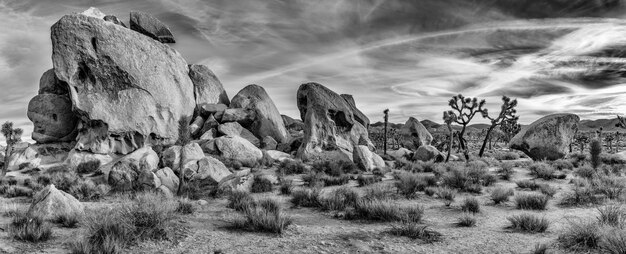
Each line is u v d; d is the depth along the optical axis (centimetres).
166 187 1794
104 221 862
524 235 944
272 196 1627
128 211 946
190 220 1113
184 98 4556
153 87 4103
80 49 3744
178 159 2517
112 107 3734
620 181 1648
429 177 1947
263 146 4362
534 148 3662
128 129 3741
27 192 1792
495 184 1920
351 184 2023
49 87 4212
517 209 1296
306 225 1070
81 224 993
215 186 1898
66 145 3919
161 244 851
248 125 4741
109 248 758
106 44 3872
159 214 945
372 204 1159
